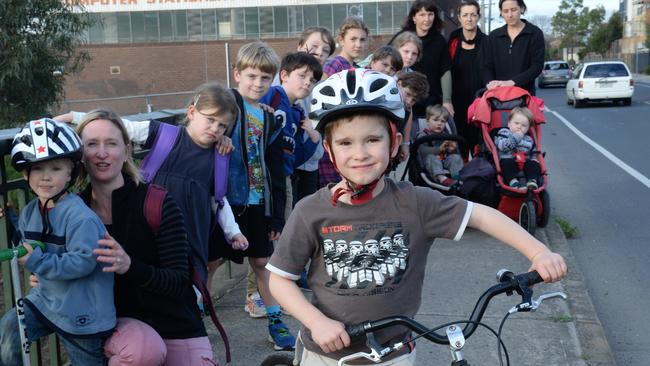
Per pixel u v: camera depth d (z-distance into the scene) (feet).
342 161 8.68
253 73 15.65
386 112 8.51
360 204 8.99
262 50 15.66
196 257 13.05
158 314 10.87
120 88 134.31
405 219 9.01
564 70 161.89
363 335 8.18
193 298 11.53
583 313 17.80
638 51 255.70
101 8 133.90
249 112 15.81
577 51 402.31
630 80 93.45
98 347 10.30
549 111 92.79
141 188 10.77
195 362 11.10
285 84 17.79
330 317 9.12
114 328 10.23
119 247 9.83
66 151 9.68
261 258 15.75
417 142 25.68
